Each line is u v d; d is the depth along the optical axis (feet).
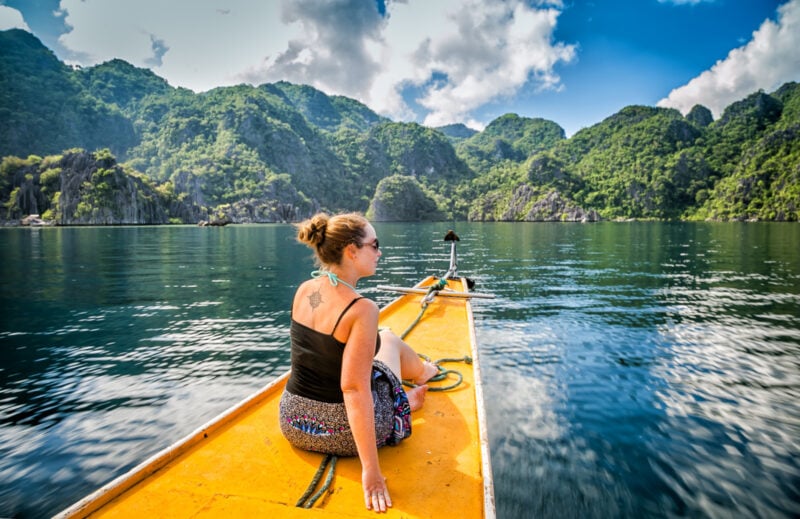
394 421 7.68
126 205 370.32
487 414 14.46
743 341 22.17
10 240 113.70
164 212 410.52
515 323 26.23
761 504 10.11
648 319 26.99
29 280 42.78
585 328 25.00
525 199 602.44
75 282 41.70
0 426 13.55
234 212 488.85
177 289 37.68
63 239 120.26
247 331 24.22
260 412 9.17
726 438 12.91
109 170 368.89
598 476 11.16
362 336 6.11
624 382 17.02
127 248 87.81
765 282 41.42
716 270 50.62
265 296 34.45
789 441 12.71
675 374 17.79
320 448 7.24
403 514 6.05
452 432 8.59
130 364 19.01
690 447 12.46
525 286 40.06
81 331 24.17
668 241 109.29
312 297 6.75
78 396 15.71
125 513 5.98
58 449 12.28
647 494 10.47
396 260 65.57
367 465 6.15
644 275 47.03
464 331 16.20
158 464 7.10
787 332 23.77
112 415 14.28
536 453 12.19
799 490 10.56
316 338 6.61
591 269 52.85
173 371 18.17
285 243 106.11
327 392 6.89
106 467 11.46
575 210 537.65
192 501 6.25
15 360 19.51
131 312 28.76
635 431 13.34
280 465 7.23
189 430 13.34
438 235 151.53
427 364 11.14
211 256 70.28
